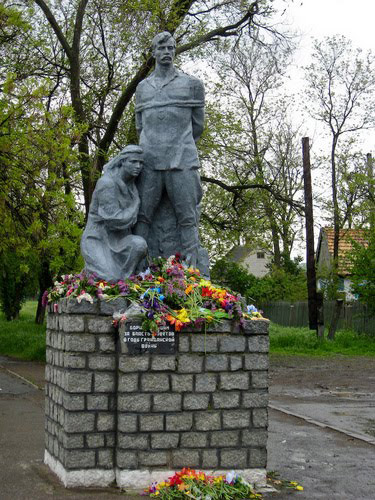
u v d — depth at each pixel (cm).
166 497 646
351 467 830
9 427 1059
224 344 701
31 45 2255
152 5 2111
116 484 689
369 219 3034
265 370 709
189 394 692
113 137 2344
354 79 3419
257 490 695
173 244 861
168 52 855
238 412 702
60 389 731
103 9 2266
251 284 3756
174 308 708
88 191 2233
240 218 2723
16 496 659
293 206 2686
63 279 782
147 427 682
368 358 2386
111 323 696
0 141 1848
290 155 3612
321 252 4403
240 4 2288
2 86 1956
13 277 3691
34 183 1886
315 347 2634
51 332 795
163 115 843
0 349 2602
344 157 3431
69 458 684
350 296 3622
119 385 684
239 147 2725
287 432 1069
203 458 692
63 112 1942
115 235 795
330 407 1350
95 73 2475
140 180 837
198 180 859
